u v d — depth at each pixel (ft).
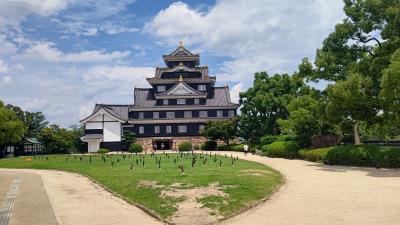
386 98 92.53
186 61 278.26
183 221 47.70
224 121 226.79
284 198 60.08
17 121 208.74
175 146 249.55
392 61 88.74
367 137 196.65
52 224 47.75
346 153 108.58
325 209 51.29
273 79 205.67
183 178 74.18
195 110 254.06
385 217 46.57
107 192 74.38
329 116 107.86
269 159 139.33
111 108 262.26
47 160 157.69
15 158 179.52
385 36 102.53
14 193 73.15
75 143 254.06
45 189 78.64
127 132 245.04
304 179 80.53
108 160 147.54
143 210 56.13
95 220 49.88
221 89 269.85
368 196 59.31
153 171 91.91
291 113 153.79
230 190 61.62
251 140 211.82
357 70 104.99
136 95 266.36
